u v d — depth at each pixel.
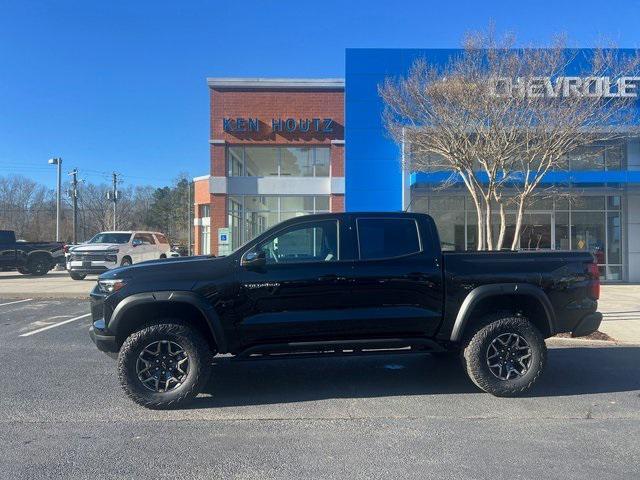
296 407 5.67
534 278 6.07
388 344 5.96
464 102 10.14
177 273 5.70
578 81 10.37
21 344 8.82
